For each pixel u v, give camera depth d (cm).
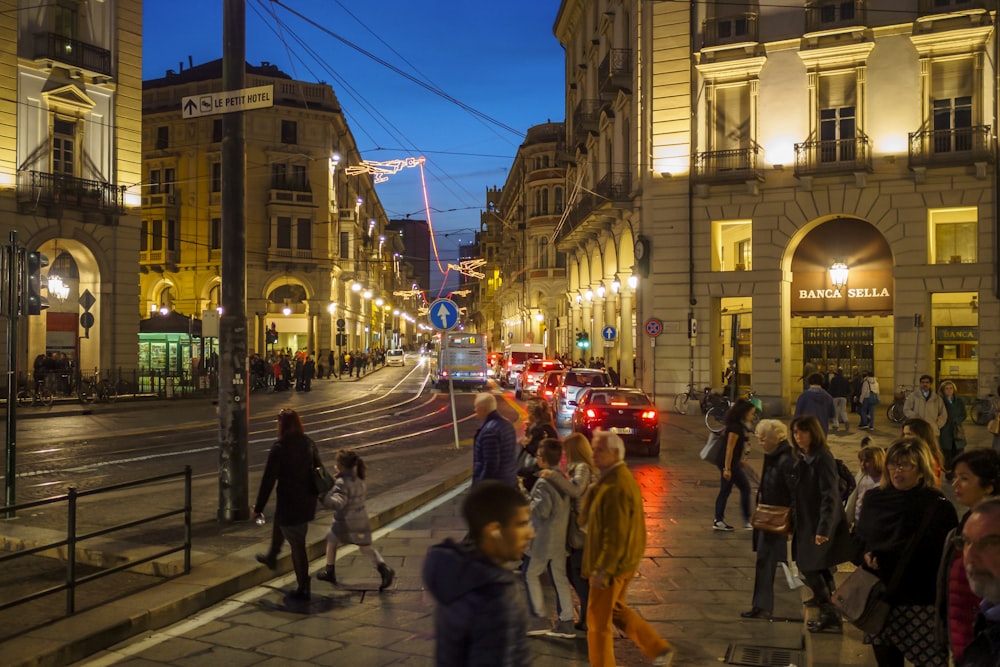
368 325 8562
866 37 2591
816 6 2648
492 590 288
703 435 2186
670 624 685
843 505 661
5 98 2961
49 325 3250
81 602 691
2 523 991
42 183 3056
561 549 651
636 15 3078
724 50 2770
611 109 3469
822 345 3058
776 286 2738
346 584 788
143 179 5772
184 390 3469
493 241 11556
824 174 2617
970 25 2448
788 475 656
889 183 2572
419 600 738
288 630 657
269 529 973
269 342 4788
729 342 3067
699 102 2836
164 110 5681
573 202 4375
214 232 5631
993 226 2442
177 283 5722
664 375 2881
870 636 488
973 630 341
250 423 2439
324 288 5881
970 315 2586
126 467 1542
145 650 609
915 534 470
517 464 887
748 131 2783
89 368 3312
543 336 6781
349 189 7112
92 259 3278
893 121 2569
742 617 699
